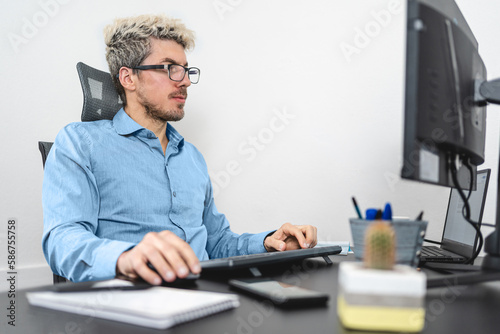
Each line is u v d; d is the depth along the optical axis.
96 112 1.12
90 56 1.37
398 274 0.34
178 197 1.09
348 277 0.34
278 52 1.43
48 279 1.24
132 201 1.01
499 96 0.59
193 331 0.33
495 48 1.28
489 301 0.45
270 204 1.42
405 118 0.46
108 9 1.41
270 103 1.43
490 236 0.54
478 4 1.30
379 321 0.33
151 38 1.14
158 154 1.10
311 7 1.42
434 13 0.50
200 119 1.46
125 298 0.40
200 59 1.47
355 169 1.37
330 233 1.38
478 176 0.95
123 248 0.61
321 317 0.38
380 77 1.36
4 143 1.20
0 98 1.20
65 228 0.79
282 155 1.42
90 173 0.96
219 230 1.21
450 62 0.53
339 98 1.39
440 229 1.28
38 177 1.26
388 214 0.52
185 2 1.48
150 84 1.14
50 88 1.29
